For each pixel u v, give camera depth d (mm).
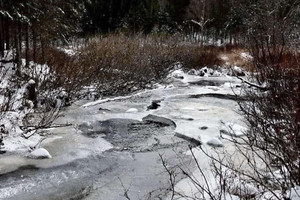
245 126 9109
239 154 7090
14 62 12461
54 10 14500
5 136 7738
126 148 7906
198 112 10984
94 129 9133
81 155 7352
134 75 14836
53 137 8305
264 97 5785
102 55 14930
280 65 5488
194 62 21594
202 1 39375
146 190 5902
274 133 4730
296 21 11039
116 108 11477
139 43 18734
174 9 41562
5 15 12148
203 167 6746
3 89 9664
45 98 10742
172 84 16703
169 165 6957
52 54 14711
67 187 6020
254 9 15586
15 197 5633
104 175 6504
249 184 5062
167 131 9180
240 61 21625
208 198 5004
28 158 7051
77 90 12273
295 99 4191
